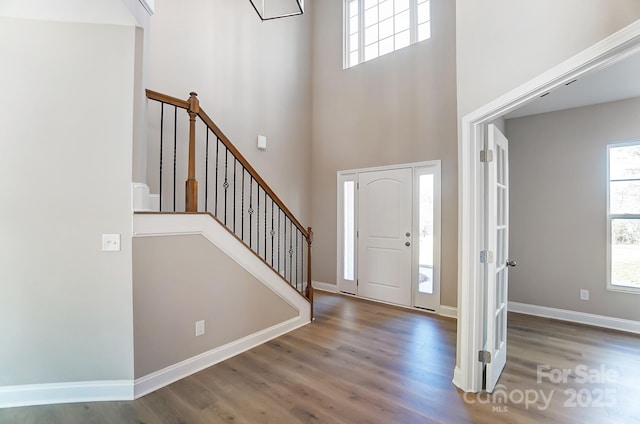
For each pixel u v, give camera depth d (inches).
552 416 72.8
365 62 177.0
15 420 70.8
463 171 84.2
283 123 183.9
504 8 71.1
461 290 85.3
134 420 71.3
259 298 115.5
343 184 188.4
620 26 46.0
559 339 118.3
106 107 80.7
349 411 74.7
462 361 84.2
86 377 79.4
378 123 171.3
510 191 155.1
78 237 78.7
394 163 164.7
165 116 130.9
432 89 151.3
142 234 82.6
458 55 87.1
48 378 77.9
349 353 106.5
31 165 76.4
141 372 82.2
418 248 156.7
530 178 150.3
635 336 121.3
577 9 53.2
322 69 198.2
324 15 198.1
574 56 53.4
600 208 134.3
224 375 91.9
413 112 157.8
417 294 157.1
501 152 94.7
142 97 85.9
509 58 69.5
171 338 89.0
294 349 109.8
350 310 154.6
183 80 136.9
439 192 148.6
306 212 199.2
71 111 78.6
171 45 133.0
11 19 76.3
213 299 100.0
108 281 80.0
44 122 77.0
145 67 89.0
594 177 135.8
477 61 79.7
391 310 154.7
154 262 85.2
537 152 148.7
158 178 128.6
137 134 83.7
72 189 78.5
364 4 186.4
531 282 149.4
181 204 136.9
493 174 82.8
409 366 97.2
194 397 80.7
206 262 98.1
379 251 170.7
